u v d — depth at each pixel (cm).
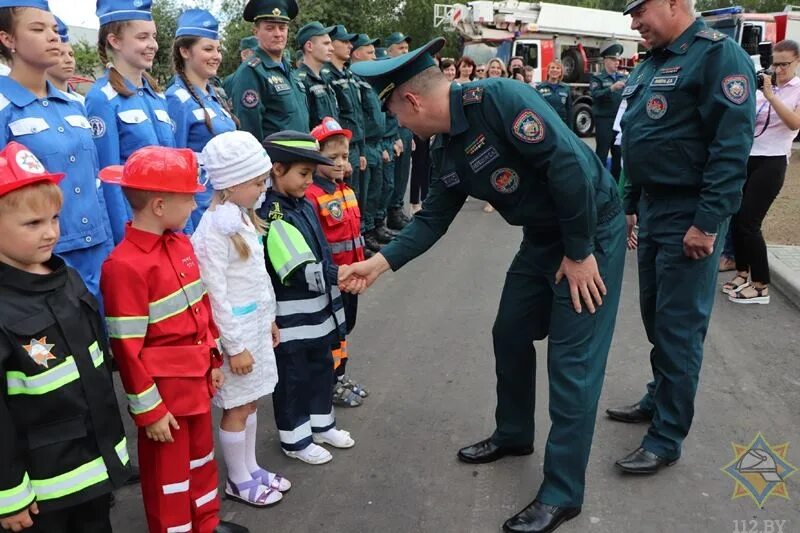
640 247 320
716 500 283
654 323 321
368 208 693
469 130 244
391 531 266
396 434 341
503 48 1784
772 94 480
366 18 1866
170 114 382
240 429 277
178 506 238
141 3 325
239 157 251
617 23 1897
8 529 184
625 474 301
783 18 1639
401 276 621
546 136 231
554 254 269
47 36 269
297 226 297
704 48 274
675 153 285
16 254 185
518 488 294
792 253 644
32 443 187
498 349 299
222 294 251
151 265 220
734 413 356
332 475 306
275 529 269
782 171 505
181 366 229
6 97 266
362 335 475
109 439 204
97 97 320
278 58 507
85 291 205
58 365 189
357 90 651
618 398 375
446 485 297
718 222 273
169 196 219
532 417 311
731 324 488
